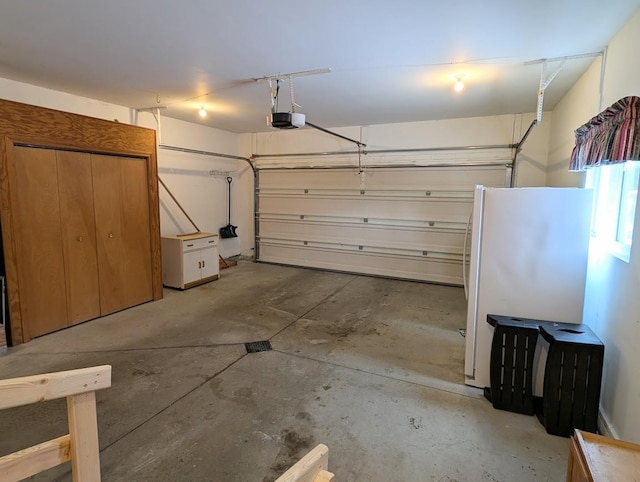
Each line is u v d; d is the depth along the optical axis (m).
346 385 2.78
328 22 2.46
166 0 2.19
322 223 6.84
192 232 6.48
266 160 7.27
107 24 2.53
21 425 2.26
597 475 1.17
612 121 2.19
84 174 3.96
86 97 4.57
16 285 3.40
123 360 3.17
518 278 2.60
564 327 2.41
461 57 3.08
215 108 5.16
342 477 1.88
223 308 4.59
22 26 2.57
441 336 3.75
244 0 2.17
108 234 4.25
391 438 2.18
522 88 3.96
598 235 2.68
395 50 2.95
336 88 4.07
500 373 2.46
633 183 2.20
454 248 5.86
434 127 5.83
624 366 2.02
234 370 3.00
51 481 1.82
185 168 6.28
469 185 5.69
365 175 6.39
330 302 4.89
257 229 7.51
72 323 3.92
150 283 4.81
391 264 6.33
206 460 1.99
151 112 5.43
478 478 1.88
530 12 2.28
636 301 1.90
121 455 2.02
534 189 2.52
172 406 2.49
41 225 3.60
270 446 2.11
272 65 3.33
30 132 3.42
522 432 2.25
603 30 2.50
